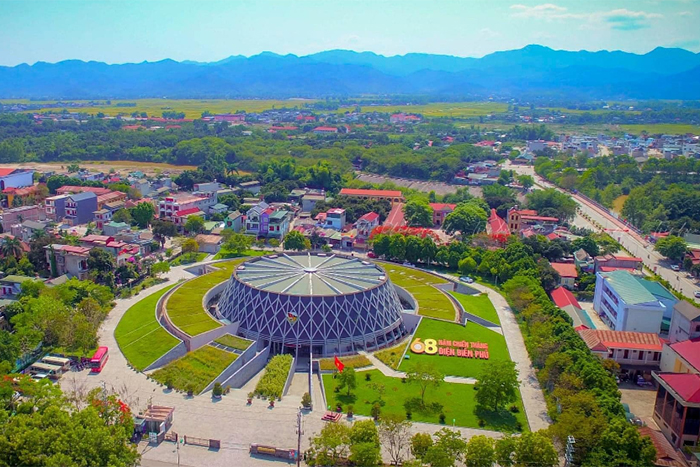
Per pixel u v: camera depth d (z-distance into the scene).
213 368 152.62
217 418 132.50
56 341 164.12
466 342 174.25
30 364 155.12
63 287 191.62
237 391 146.50
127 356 160.00
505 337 183.75
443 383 151.62
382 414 135.00
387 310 185.62
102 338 172.00
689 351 152.00
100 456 105.06
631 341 167.00
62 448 101.06
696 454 118.94
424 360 164.38
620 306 189.62
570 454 112.31
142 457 117.12
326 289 180.38
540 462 110.06
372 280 190.12
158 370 153.25
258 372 163.38
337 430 115.88
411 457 120.62
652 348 164.25
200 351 161.00
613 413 127.00
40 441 102.75
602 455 113.06
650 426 138.88
